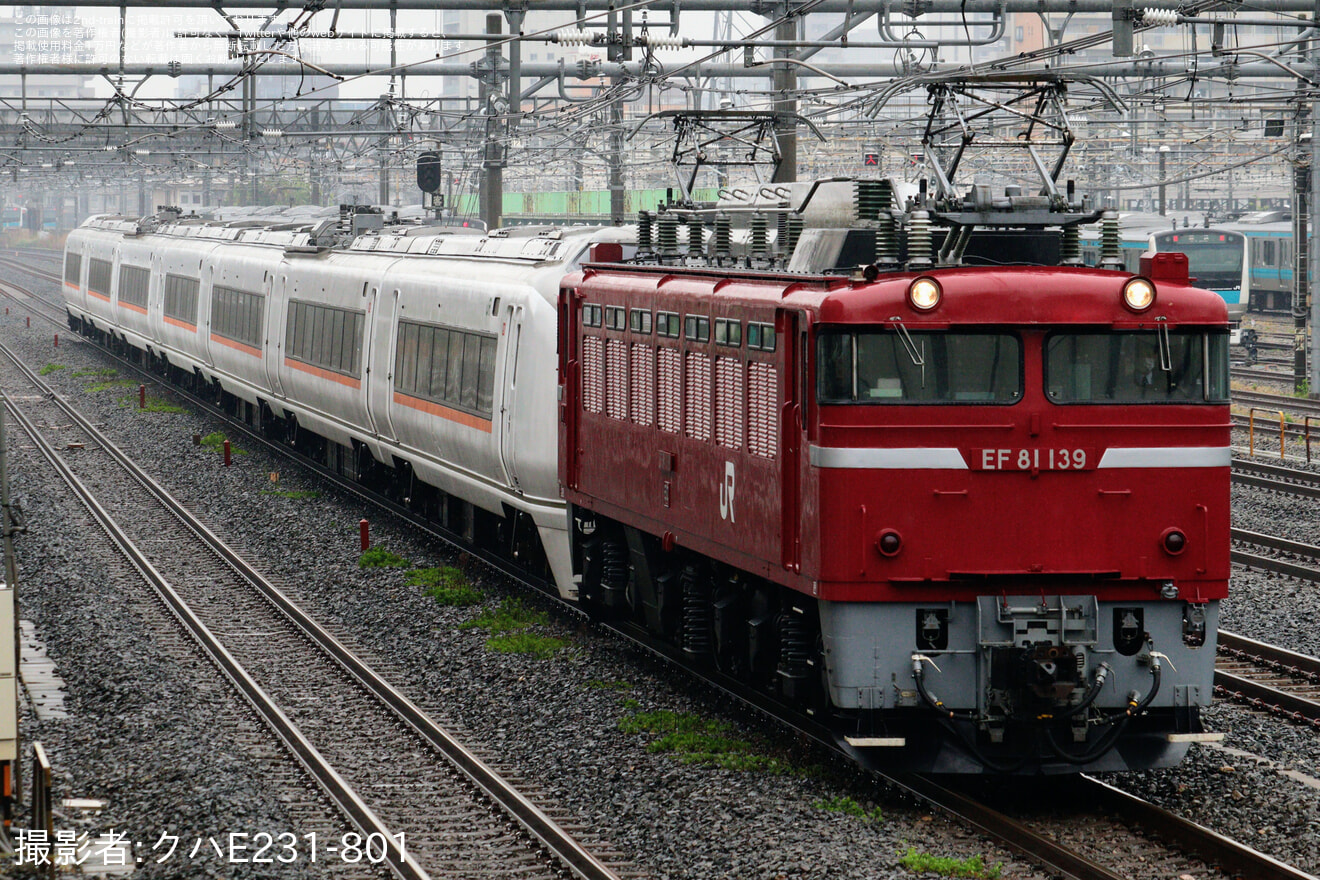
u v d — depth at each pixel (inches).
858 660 1026.7
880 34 2596.0
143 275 4264.3
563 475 1592.0
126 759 1179.9
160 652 1545.3
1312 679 1378.0
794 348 1072.8
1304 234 3555.6
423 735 1266.0
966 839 969.5
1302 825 993.5
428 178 3572.8
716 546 1226.0
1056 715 1024.2
